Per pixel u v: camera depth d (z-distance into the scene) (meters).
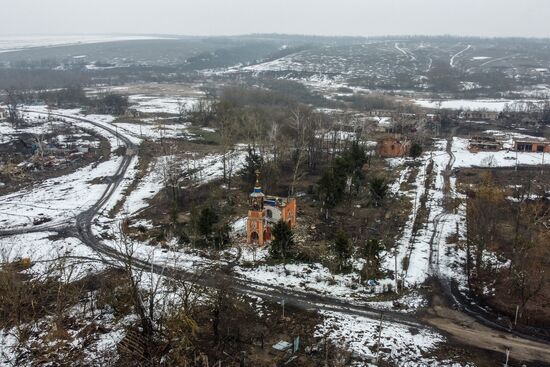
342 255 59.81
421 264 61.75
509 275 57.16
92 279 58.88
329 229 72.44
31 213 83.56
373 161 112.81
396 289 55.97
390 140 118.44
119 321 49.56
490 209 67.31
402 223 75.00
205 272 59.31
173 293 53.06
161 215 80.69
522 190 84.88
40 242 71.25
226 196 88.62
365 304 53.06
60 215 82.69
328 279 58.34
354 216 77.81
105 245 69.88
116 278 58.44
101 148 130.25
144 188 97.25
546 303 51.72
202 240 68.50
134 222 78.56
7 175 104.62
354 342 45.88
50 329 48.34
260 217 66.94
